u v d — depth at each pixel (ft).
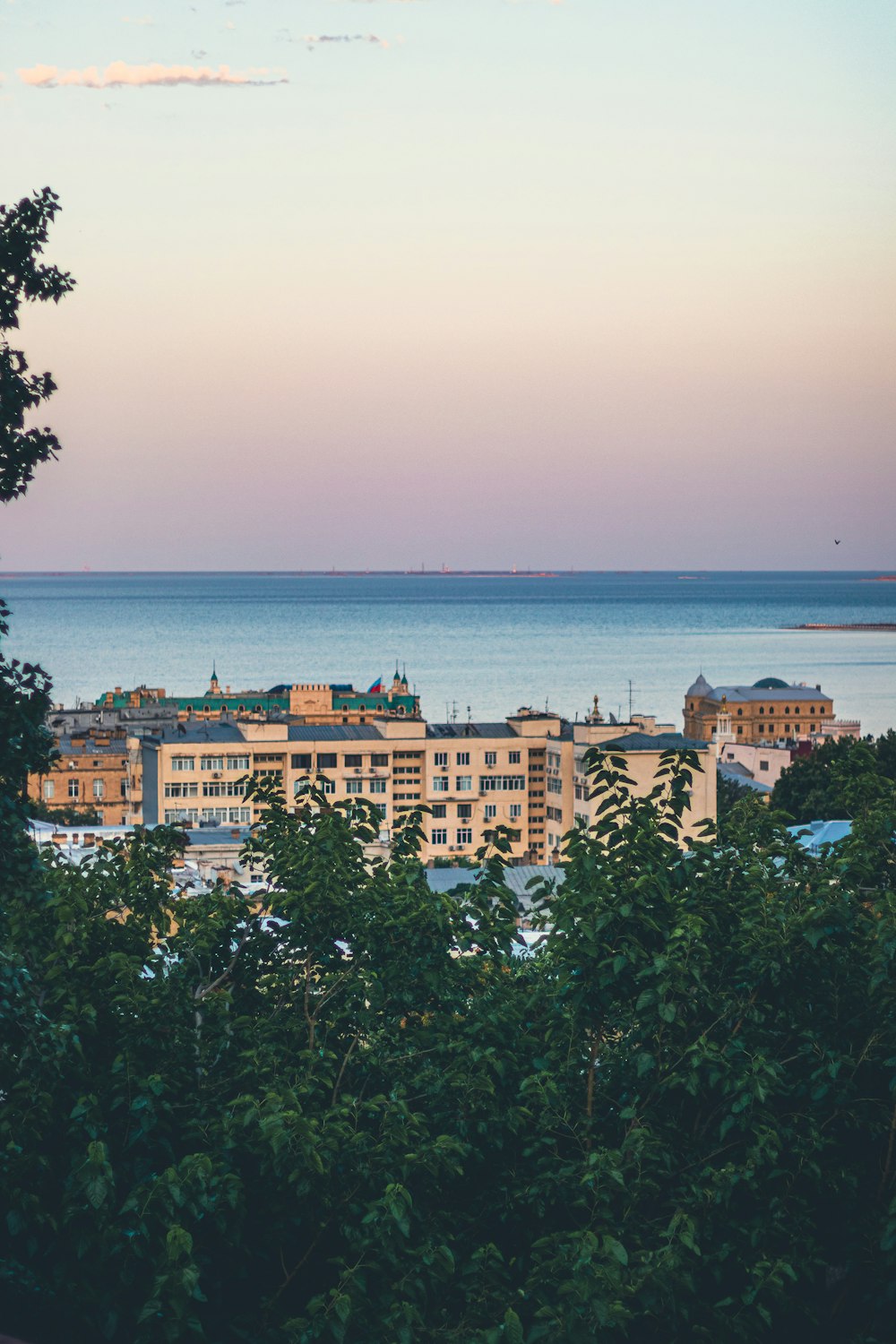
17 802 92.48
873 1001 96.17
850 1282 94.12
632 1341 89.15
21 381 91.04
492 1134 91.71
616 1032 100.83
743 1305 89.61
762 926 95.09
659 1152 88.74
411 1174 87.51
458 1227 92.27
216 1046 94.79
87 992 94.02
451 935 102.06
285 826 112.37
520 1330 77.61
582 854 96.58
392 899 103.14
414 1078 95.04
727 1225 89.92
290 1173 83.97
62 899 98.43
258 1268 92.22
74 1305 81.56
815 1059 92.84
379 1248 83.41
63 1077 88.38
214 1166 82.48
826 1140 90.43
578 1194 89.81
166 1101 86.99
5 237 90.63
